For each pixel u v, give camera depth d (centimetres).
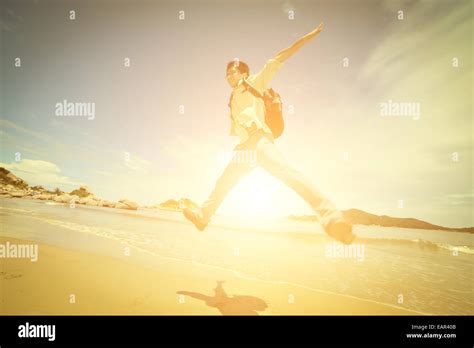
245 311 264
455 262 572
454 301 321
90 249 431
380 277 406
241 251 527
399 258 581
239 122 245
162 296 282
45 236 496
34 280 302
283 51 246
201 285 319
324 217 176
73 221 707
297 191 196
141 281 317
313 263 470
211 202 244
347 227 165
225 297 290
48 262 358
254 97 247
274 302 288
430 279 413
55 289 284
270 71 246
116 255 411
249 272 383
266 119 247
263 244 639
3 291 275
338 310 279
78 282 303
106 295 278
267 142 223
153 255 434
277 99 251
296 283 349
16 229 541
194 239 619
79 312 246
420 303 311
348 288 344
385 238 867
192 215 244
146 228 710
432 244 793
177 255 448
